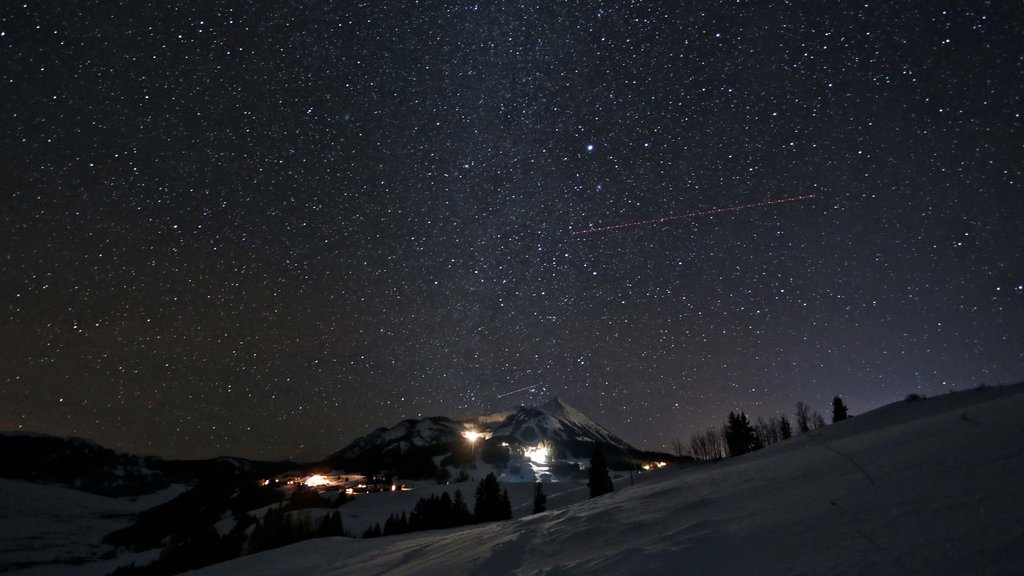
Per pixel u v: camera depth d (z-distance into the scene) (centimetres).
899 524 443
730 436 6375
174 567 4966
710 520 663
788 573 408
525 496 8281
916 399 4034
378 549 1627
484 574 762
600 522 871
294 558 1741
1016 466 495
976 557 336
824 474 750
